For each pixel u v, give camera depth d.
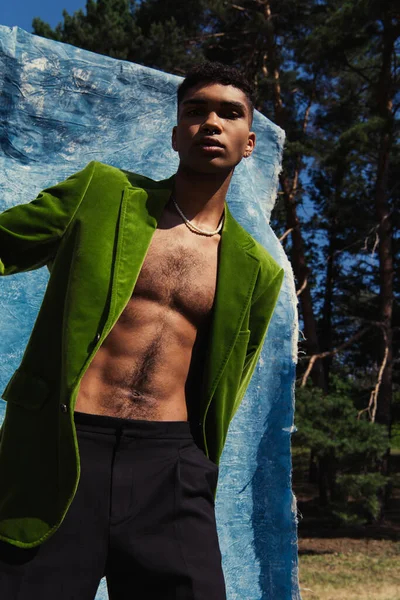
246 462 3.47
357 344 24.45
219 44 21.36
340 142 18.23
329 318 25.70
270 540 3.42
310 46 19.17
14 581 1.77
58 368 1.91
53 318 1.95
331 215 23.70
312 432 14.15
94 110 3.71
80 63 3.71
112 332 1.94
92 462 1.85
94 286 1.89
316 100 23.25
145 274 1.99
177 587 1.86
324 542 16.66
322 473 21.94
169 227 2.07
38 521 1.79
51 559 1.79
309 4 20.64
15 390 1.92
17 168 3.51
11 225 1.97
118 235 1.95
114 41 20.92
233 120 2.09
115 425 1.88
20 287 3.43
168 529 1.89
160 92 3.83
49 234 1.99
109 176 2.05
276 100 20.50
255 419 3.53
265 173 4.03
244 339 2.13
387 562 13.76
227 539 3.36
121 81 3.77
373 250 18.45
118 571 1.89
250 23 19.52
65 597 1.79
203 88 2.08
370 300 23.23
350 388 22.41
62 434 1.80
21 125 3.55
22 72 3.58
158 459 1.91
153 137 3.79
